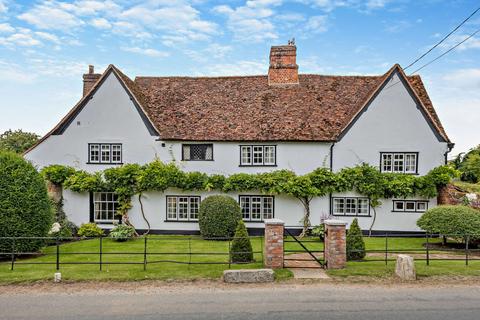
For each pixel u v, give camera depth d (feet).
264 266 39.73
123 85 68.54
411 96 66.39
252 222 68.18
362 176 65.10
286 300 30.22
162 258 46.01
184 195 68.59
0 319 26.53
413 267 35.68
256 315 27.20
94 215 69.67
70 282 34.78
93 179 66.33
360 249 42.73
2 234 44.78
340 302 29.76
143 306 28.96
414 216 66.23
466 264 40.37
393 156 67.10
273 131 67.46
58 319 26.55
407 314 27.30
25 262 42.06
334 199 67.56
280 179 65.57
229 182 65.87
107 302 29.84
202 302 29.84
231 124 69.10
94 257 46.93
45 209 48.73
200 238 62.85
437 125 68.80
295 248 53.62
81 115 69.15
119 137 68.64
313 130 67.56
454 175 64.34
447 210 55.72
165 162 67.97
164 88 77.36
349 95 73.77
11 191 45.80
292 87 75.46
